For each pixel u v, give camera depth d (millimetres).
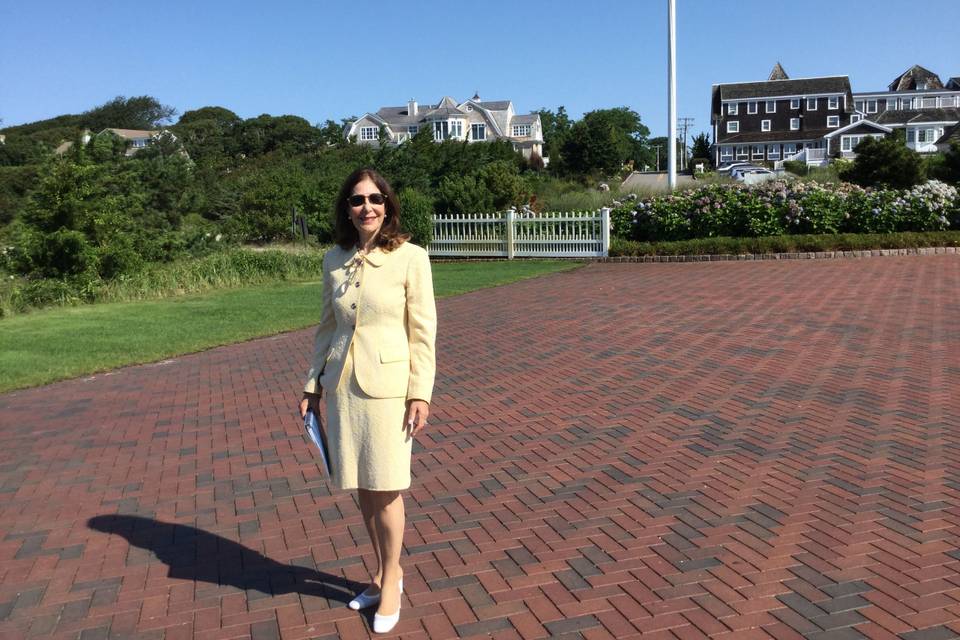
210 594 3799
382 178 3434
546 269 19125
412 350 3365
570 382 7645
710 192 21266
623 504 4625
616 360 8469
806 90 85250
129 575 4035
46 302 14328
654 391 7137
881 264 16156
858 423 5898
